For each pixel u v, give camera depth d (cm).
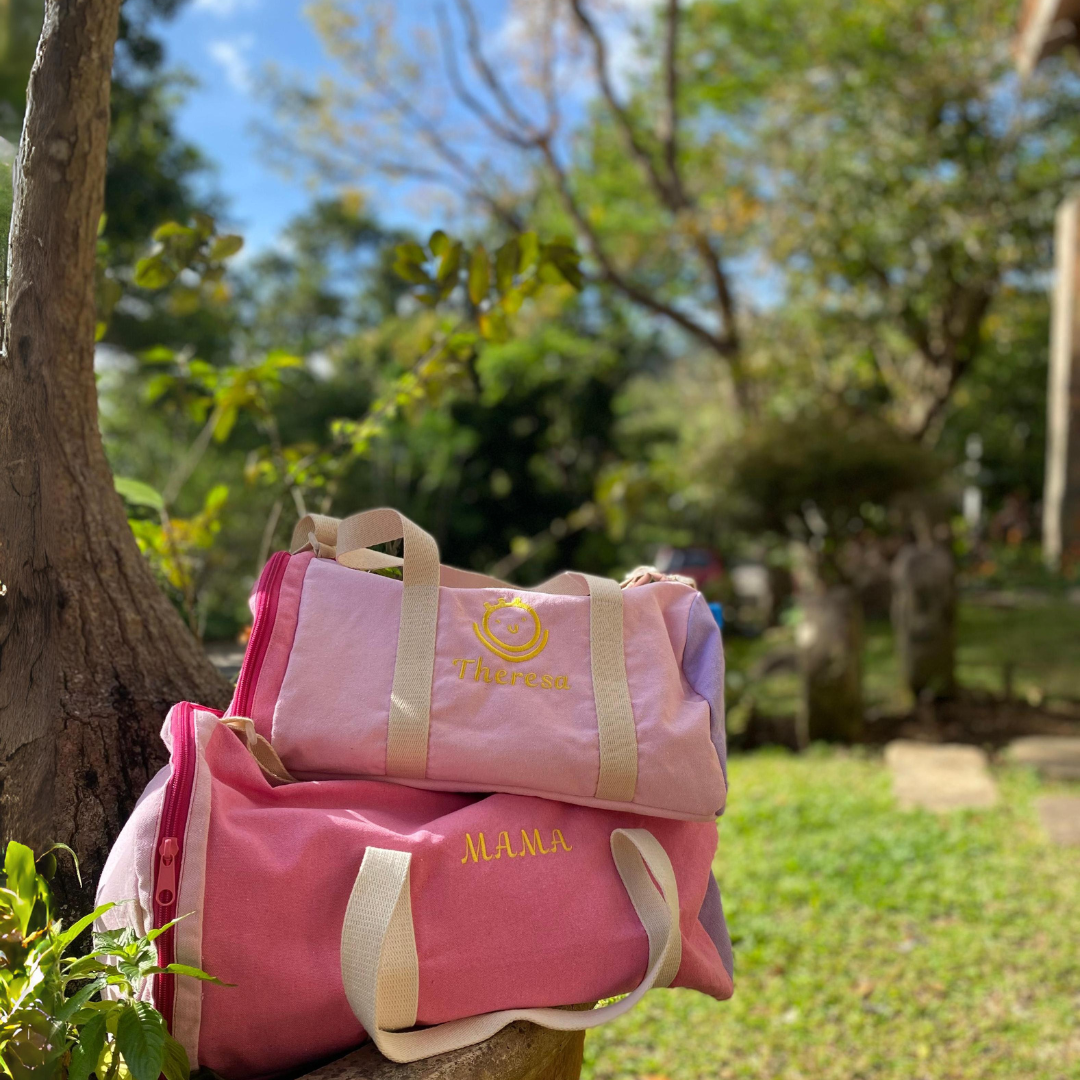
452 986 125
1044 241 1429
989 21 1292
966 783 641
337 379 2302
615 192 1664
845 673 767
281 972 120
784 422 956
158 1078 107
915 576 865
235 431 1346
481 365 1820
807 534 968
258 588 154
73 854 147
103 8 156
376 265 3173
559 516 2519
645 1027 360
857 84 1335
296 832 127
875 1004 369
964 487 2350
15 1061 111
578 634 153
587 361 1966
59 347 162
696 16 1464
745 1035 353
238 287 2470
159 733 170
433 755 141
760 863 502
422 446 2252
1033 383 2294
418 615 149
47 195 156
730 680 822
